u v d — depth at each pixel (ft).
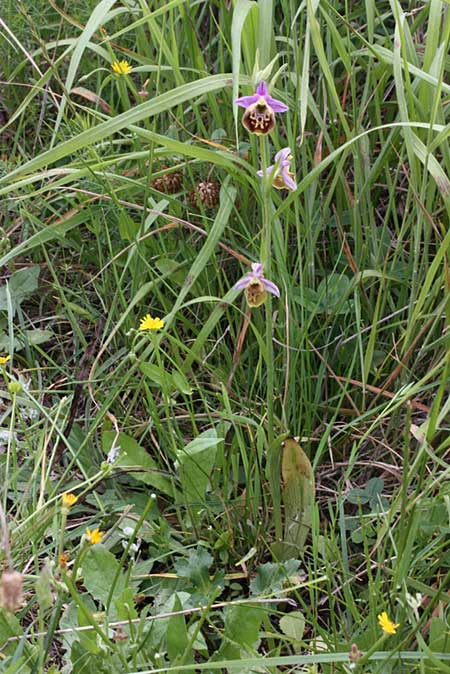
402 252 2.58
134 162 2.82
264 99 2.02
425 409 2.34
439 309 2.27
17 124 3.06
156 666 1.86
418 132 2.44
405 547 1.95
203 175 2.67
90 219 2.66
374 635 1.91
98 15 2.33
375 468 2.40
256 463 2.23
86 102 3.03
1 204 2.81
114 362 2.57
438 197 2.57
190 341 2.61
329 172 2.67
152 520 2.27
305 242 2.50
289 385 2.35
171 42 2.72
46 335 2.66
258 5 2.33
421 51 2.70
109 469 2.02
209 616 2.04
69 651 1.95
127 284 2.70
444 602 2.01
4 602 1.56
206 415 2.43
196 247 2.69
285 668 2.01
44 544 2.22
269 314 2.12
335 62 2.61
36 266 2.74
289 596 2.13
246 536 2.23
